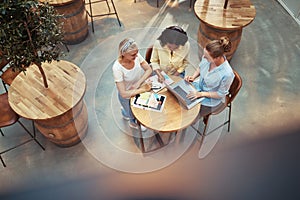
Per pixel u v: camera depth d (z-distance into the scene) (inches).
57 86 104.5
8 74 115.0
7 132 122.8
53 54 97.0
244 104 131.3
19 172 113.0
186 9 173.8
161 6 175.6
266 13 169.3
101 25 164.9
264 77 141.3
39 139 121.0
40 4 94.6
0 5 75.9
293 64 146.3
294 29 161.6
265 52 151.3
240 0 135.2
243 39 156.9
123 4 177.5
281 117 126.5
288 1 168.9
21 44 85.3
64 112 97.9
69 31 146.6
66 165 114.0
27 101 100.4
